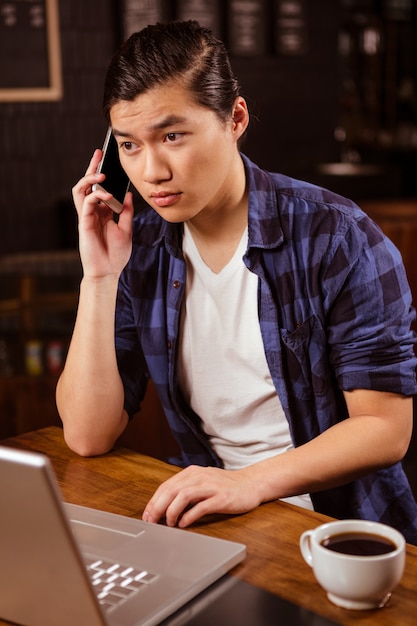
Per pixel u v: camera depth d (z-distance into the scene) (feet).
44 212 17.19
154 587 3.40
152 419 9.79
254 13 18.89
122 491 4.49
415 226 9.92
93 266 5.01
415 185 24.30
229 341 5.17
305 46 19.72
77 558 2.85
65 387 5.03
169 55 4.15
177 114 4.17
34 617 3.16
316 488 4.46
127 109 4.22
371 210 11.03
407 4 24.04
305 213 5.00
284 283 4.99
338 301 4.92
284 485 4.32
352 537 3.39
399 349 4.85
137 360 5.50
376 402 4.80
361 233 4.93
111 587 3.41
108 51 17.34
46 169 17.07
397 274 4.99
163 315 5.31
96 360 4.97
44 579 2.99
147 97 4.16
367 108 23.97
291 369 5.08
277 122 19.76
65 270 13.17
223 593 3.43
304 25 19.62
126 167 4.44
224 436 5.40
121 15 17.22
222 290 5.10
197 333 5.24
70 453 5.06
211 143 4.30
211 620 3.25
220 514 4.15
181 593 3.35
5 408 11.18
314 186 5.17
